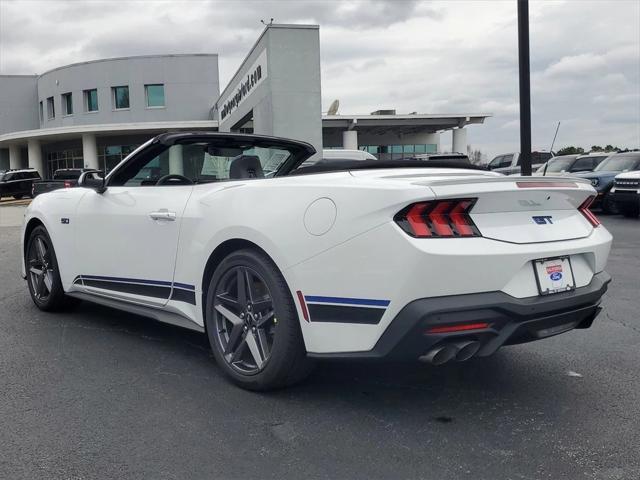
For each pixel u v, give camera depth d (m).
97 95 39.84
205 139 4.16
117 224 4.20
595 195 3.36
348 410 3.12
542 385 3.50
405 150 43.44
